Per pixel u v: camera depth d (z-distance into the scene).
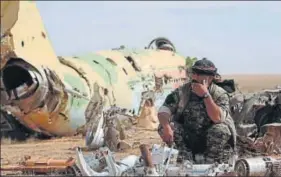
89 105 24.50
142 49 33.12
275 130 13.02
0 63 22.23
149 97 29.09
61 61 25.61
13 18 21.70
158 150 10.14
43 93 22.83
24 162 11.56
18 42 22.25
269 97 15.41
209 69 10.48
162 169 9.70
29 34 22.89
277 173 10.34
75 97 24.16
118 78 28.31
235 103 15.15
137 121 27.23
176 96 10.75
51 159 11.40
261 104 15.17
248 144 12.96
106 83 27.06
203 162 10.48
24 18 22.70
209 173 9.67
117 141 19.12
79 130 24.98
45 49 23.69
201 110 10.59
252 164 10.05
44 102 23.09
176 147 10.70
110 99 27.11
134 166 9.82
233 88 15.52
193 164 10.15
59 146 21.72
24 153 19.77
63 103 23.75
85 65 26.44
